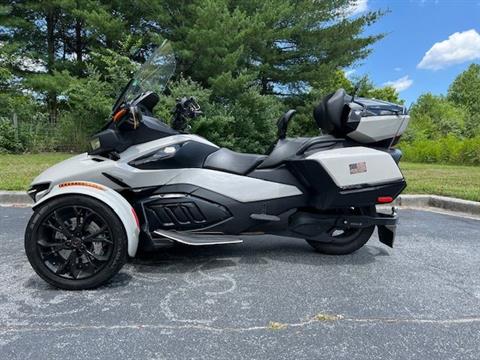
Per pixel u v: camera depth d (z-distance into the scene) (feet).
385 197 11.88
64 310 8.84
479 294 10.00
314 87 60.70
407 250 13.47
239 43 48.55
